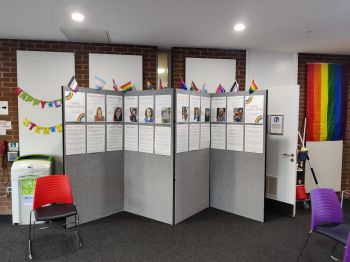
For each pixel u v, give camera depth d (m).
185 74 4.42
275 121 3.96
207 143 4.06
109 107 3.74
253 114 3.58
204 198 4.07
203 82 4.48
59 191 3.09
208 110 4.05
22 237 3.21
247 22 3.27
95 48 4.15
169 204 3.52
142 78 4.31
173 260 2.69
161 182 3.58
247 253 2.84
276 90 3.93
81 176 3.48
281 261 2.69
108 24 3.33
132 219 3.70
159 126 3.54
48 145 4.01
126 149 3.93
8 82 3.93
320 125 4.74
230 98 3.83
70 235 3.24
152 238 3.15
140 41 4.07
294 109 3.73
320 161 4.78
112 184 3.84
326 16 3.07
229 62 4.54
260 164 3.56
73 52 4.06
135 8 2.84
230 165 3.89
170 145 3.45
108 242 3.06
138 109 3.75
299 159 4.17
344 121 4.86
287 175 3.87
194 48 4.44
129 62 4.25
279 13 2.99
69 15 3.04
